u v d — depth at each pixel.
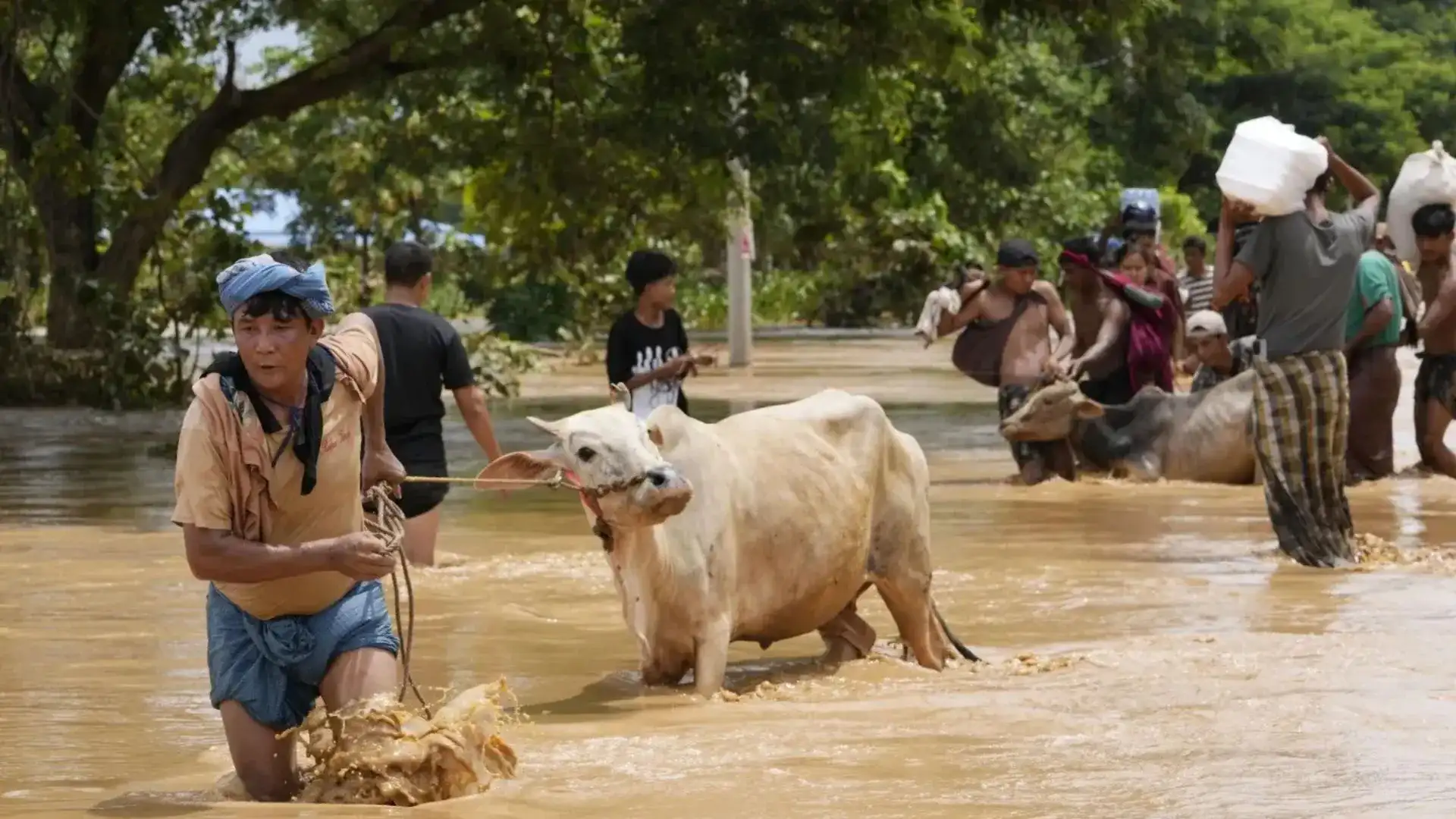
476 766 6.33
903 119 33.81
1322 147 12.14
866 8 25.56
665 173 27.89
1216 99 76.44
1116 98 56.81
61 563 12.41
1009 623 10.07
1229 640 9.29
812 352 42.44
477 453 20.61
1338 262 12.20
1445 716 7.36
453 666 8.93
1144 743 6.95
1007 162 38.28
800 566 8.62
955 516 15.05
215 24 28.91
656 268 12.07
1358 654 8.82
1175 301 20.34
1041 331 17.72
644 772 6.59
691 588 8.16
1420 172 16.98
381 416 7.12
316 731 6.33
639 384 11.98
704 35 26.30
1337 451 12.30
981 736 7.15
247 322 6.16
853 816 5.93
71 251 28.92
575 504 15.95
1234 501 15.95
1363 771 6.45
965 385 31.47
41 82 28.92
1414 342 17.89
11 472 18.97
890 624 10.30
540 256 31.86
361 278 40.75
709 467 8.30
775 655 9.47
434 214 51.50
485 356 29.97
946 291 17.58
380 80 28.28
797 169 32.38
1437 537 13.45
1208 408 17.44
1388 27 91.56
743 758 6.81
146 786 6.55
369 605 6.55
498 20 27.11
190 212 31.39
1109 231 25.98
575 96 27.50
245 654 6.48
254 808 6.15
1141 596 10.90
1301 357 12.23
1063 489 16.94
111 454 20.92
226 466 6.21
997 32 30.69
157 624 10.06
